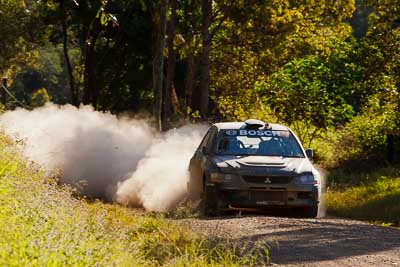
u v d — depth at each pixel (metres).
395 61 71.81
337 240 27.97
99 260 19.06
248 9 102.56
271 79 70.56
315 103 67.62
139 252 22.94
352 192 49.47
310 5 116.00
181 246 24.88
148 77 137.50
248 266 23.05
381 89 71.06
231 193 37.03
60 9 131.00
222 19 102.38
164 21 71.06
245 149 39.56
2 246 18.33
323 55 80.69
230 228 30.39
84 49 133.00
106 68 141.38
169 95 96.06
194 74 109.88
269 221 32.75
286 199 37.12
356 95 73.38
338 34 121.00
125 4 122.06
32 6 137.38
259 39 106.56
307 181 37.31
